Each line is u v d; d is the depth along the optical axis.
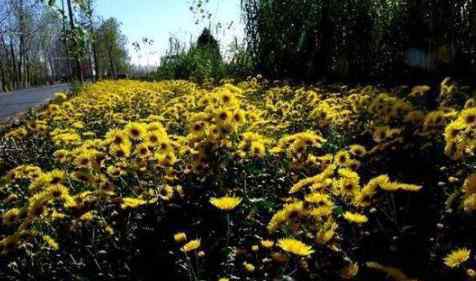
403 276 2.41
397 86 9.46
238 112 4.30
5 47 51.75
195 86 13.55
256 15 14.82
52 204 3.44
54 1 13.52
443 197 3.57
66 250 3.20
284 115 6.84
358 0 12.20
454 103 6.42
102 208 3.42
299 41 13.32
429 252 2.84
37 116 9.66
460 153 3.50
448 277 2.60
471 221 2.86
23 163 6.10
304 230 2.74
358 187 3.11
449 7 9.71
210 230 3.40
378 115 5.58
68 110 9.12
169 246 3.26
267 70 14.62
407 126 5.01
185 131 6.39
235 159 4.25
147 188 4.04
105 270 3.00
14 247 2.98
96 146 4.57
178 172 4.30
